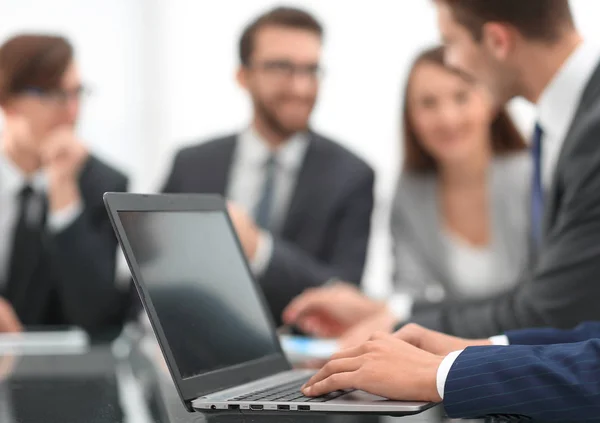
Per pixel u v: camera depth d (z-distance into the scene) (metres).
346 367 1.07
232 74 4.52
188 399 1.07
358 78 4.42
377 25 4.40
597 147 1.42
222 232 1.36
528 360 0.99
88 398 1.25
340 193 2.99
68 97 3.14
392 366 1.04
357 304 2.26
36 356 1.85
